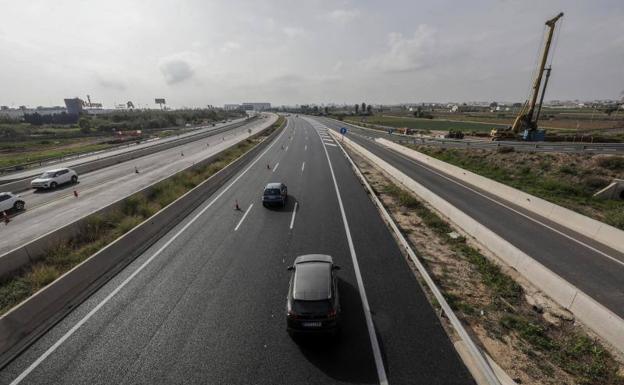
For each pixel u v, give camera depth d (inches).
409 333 355.9
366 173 1250.0
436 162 1400.1
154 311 410.3
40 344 353.1
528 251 579.8
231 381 300.8
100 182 1181.1
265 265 528.1
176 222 733.3
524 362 313.6
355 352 330.6
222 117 7022.6
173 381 302.2
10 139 2974.9
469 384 287.6
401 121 4458.7
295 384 295.7
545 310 398.3
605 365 312.2
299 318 338.0
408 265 514.0
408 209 807.7
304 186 1040.8
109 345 350.3
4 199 816.3
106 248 526.6
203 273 506.0
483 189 1033.5
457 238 619.5
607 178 1012.5
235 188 1027.3
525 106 2025.1
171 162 1583.4
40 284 471.2
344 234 645.3
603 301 430.6
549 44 1775.3
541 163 1205.1
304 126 3774.6
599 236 632.4
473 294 431.5
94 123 4522.6
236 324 382.6
